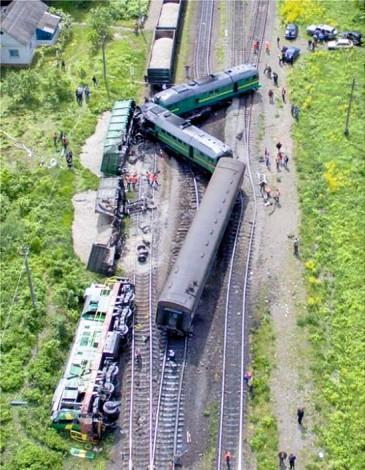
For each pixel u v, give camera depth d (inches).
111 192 2677.2
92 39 3673.7
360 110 3184.1
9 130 3085.6
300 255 2503.7
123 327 2182.6
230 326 2265.0
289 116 3196.4
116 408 1980.8
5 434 1915.6
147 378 2108.8
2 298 2279.8
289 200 2736.2
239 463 1894.7
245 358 2165.4
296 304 2331.4
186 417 2010.3
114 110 3117.6
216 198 2516.0
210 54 3666.3
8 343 2143.2
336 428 1958.7
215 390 2080.5
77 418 1937.7
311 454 1909.4
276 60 3577.8
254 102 3287.4
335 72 3452.3
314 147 2999.5
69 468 1875.0
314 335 2213.3
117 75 3469.5
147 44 3754.9
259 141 3053.6
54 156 2933.1
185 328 2171.5
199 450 1930.4
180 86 3157.0
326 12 3944.4
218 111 3253.0
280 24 3887.8
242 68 3277.6
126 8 4040.4
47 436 1919.3
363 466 1872.5
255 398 2049.7
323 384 2076.8
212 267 2409.0
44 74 3464.6
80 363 2080.5
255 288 2393.0
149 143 3036.4
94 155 2977.4
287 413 2009.1
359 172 2837.1
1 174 2765.7
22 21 3607.3
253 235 2581.2
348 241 2541.8
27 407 1988.2
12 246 2472.9
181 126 2898.6
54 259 2448.3
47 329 2220.7
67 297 2303.2
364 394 2030.0
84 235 2586.1
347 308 2297.0
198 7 4077.3
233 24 3902.6
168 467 1887.3
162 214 2687.0
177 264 2285.9
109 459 1905.8
